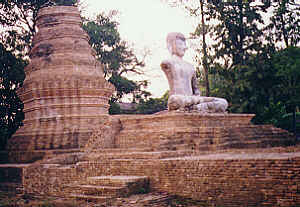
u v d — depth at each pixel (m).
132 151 17.48
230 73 32.44
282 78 30.00
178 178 13.50
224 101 20.97
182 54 22.00
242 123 21.03
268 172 11.17
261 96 31.38
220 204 12.05
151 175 14.45
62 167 17.36
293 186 10.57
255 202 11.30
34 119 24.98
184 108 19.22
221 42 33.44
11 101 33.75
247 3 32.69
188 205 12.66
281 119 33.62
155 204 12.65
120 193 13.54
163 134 17.58
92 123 24.66
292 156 11.44
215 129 18.03
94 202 13.55
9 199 16.31
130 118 20.19
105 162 16.08
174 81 21.03
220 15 32.59
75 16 27.20
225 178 12.13
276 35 33.16
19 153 24.03
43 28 26.98
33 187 17.73
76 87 24.72
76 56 25.80
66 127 23.89
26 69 26.91
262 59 31.91
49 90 24.62
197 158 13.45
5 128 33.88
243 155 13.58
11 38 35.56
